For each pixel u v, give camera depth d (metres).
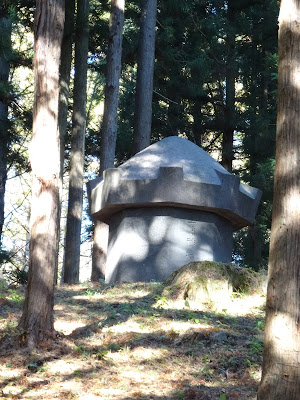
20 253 34.88
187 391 6.07
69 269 19.34
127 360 7.11
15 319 8.63
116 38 18.56
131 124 26.55
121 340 7.76
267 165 21.22
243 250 26.52
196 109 26.55
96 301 10.16
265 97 25.95
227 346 7.54
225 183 12.47
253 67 26.05
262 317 9.32
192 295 10.02
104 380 6.41
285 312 4.93
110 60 18.52
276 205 5.13
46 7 7.80
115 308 9.59
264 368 5.04
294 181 5.04
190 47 25.11
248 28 25.94
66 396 5.87
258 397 5.02
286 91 5.18
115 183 12.43
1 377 6.40
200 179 12.29
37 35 7.80
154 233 12.37
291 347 4.88
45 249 7.55
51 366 6.76
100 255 18.44
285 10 5.30
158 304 9.77
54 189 7.65
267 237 26.45
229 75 26.22
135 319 8.78
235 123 26.16
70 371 6.64
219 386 6.36
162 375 6.66
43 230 7.57
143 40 19.88
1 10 19.61
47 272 7.55
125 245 12.55
